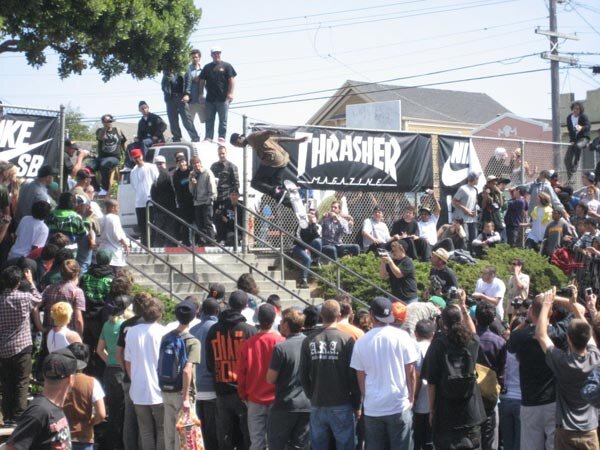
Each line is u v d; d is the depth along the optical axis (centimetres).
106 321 1100
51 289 1108
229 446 1047
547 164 2373
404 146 1980
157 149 2008
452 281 1463
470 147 2103
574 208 2102
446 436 922
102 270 1168
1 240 1247
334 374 943
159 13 2009
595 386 760
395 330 938
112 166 2017
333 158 1880
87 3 1789
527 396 954
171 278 1473
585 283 1800
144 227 1773
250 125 1784
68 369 665
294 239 1638
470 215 1959
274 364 969
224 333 1038
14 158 1502
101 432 1104
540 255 1875
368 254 1748
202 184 1714
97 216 1390
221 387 1037
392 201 1988
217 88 2047
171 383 974
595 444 873
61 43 1853
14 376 1084
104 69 1975
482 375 993
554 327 960
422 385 1011
